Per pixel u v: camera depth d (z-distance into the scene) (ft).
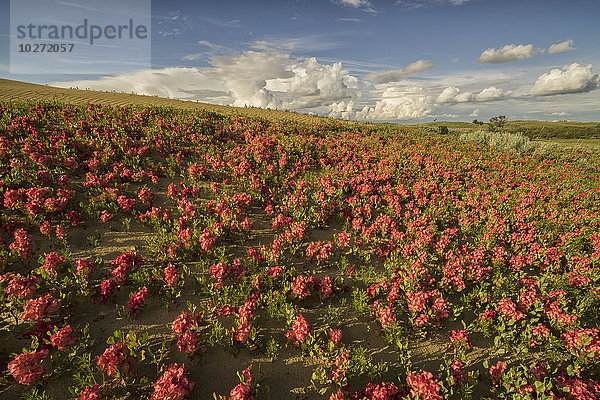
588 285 24.75
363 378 15.21
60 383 13.00
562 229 36.17
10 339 14.32
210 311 18.30
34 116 48.65
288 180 40.68
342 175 45.96
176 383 12.57
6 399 12.03
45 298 14.58
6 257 18.39
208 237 22.38
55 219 24.18
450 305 20.44
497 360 17.51
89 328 15.76
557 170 66.69
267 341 16.79
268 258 23.24
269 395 14.02
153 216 25.59
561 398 14.15
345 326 18.71
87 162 33.65
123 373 12.89
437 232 32.22
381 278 24.03
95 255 21.43
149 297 18.57
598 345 16.90
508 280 24.04
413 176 50.72
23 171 28.02
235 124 70.49
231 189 35.73
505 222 36.01
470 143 90.58
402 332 18.47
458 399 14.70
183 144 49.11
